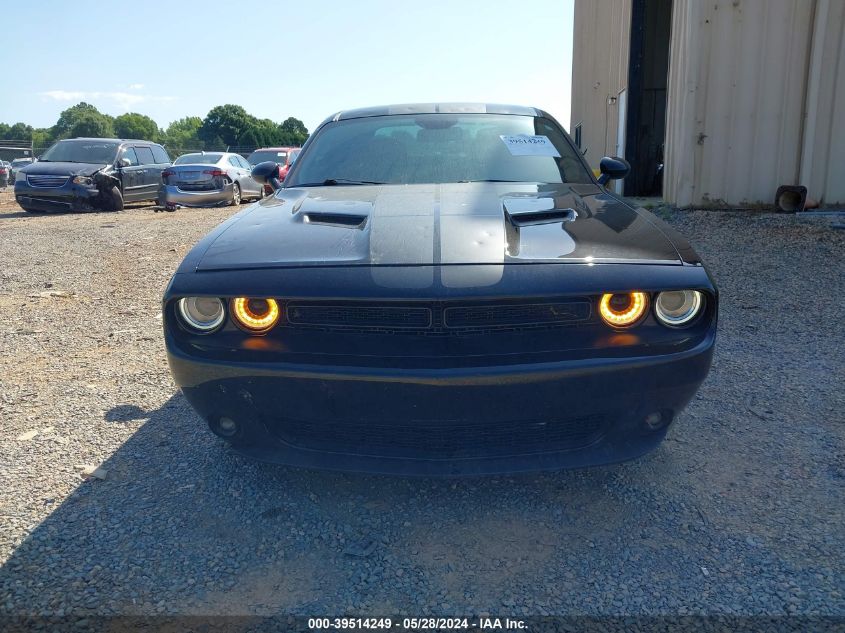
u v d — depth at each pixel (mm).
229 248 2438
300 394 2162
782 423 3094
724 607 1950
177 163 14859
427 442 2252
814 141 8250
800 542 2232
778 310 4820
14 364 4062
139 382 3732
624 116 12352
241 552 2221
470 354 2113
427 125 3717
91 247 8461
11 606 1971
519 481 2643
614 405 2186
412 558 2189
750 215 8250
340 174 3436
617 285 2143
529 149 3543
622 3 12578
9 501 2520
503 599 1996
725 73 8305
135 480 2668
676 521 2363
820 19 7906
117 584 2068
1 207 16438
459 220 2525
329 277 2174
